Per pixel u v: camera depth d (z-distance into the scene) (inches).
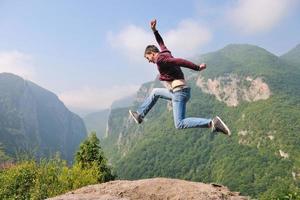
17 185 411.8
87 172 447.5
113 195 197.8
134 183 210.4
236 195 210.2
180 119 151.9
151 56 155.6
